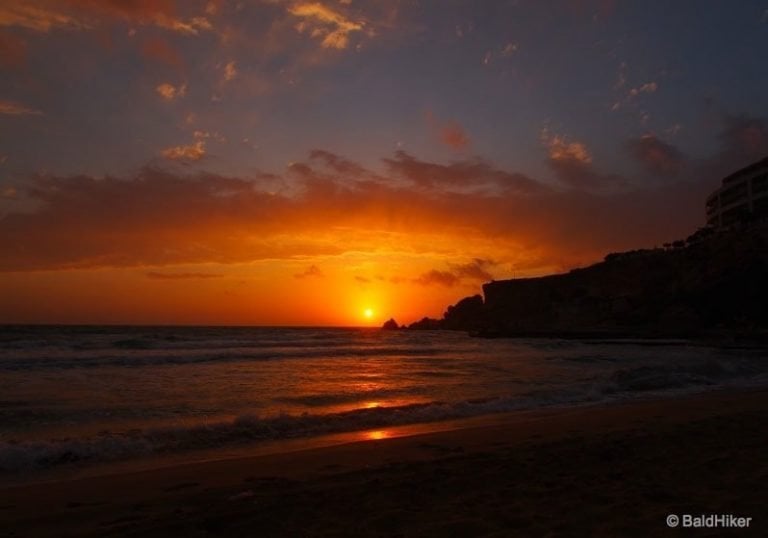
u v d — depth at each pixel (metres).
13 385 16.72
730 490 6.05
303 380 20.11
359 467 7.82
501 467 7.35
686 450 8.12
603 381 19.62
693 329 74.12
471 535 4.85
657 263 93.38
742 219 90.12
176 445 9.55
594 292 99.50
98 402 13.70
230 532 5.07
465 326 139.00
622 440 8.97
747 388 18.53
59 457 8.48
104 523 5.44
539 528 4.96
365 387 18.25
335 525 5.20
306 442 10.11
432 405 13.94
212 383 18.34
